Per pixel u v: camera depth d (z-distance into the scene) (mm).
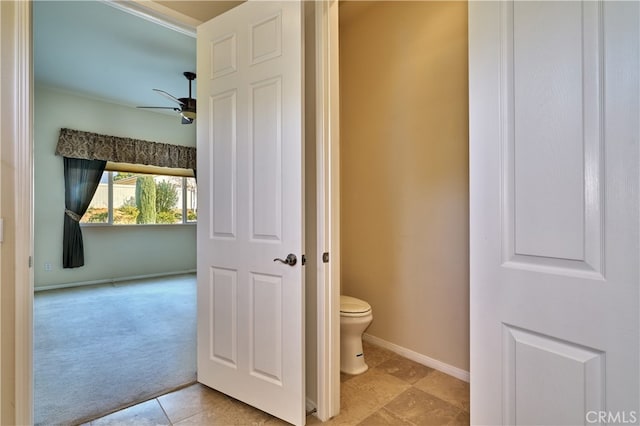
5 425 1377
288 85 1696
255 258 1820
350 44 2854
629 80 786
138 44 3381
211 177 2033
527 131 967
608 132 818
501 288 1031
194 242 6250
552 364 920
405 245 2477
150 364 2377
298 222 1660
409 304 2457
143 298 4273
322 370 1746
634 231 778
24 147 1411
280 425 1689
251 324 1837
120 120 5289
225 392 1947
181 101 3891
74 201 4852
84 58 3693
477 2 1082
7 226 1387
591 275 847
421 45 2355
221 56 1982
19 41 1404
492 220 1051
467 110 2107
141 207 5656
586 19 853
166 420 1730
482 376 1081
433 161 2301
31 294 1442
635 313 776
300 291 1657
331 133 1812
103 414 1775
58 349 2643
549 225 923
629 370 786
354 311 2217
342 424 1703
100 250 5199
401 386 2070
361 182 2785
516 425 1000
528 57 965
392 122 2549
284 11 1711
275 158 1744
